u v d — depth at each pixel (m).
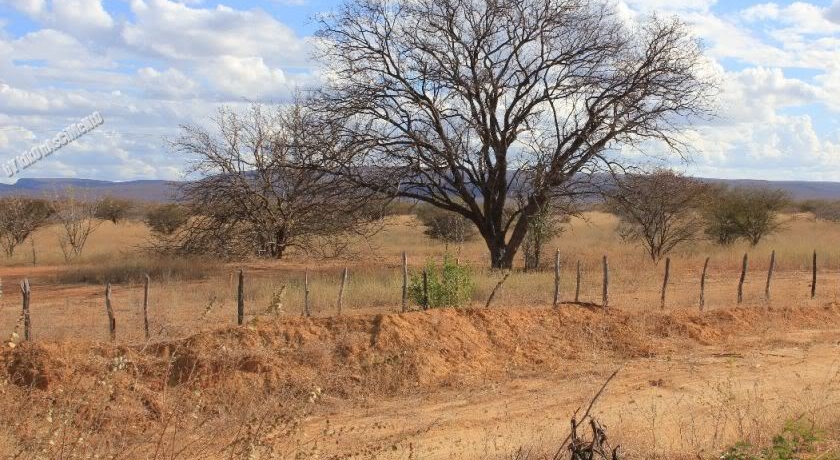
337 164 21.73
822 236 36.91
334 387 10.12
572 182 22.12
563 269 22.92
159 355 10.13
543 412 9.12
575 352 12.22
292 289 16.88
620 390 10.11
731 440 7.45
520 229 23.22
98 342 10.23
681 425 7.85
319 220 24.72
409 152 21.77
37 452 6.00
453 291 15.05
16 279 22.53
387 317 11.61
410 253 32.38
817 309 15.39
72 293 18.92
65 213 33.31
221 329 10.79
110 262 25.66
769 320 14.49
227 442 7.34
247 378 9.81
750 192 34.47
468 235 38.31
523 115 22.22
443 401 9.86
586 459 5.60
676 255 28.36
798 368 11.12
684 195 26.61
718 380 10.32
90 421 6.79
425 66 21.28
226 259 26.34
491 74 21.41
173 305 15.50
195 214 26.73
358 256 28.47
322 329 11.27
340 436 8.11
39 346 9.59
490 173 23.03
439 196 24.06
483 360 11.49
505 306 14.59
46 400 8.13
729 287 19.50
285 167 23.34
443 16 21.11
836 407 8.43
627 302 16.36
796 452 6.74
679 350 12.61
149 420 8.26
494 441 7.76
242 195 26.47
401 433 8.27
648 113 21.27
